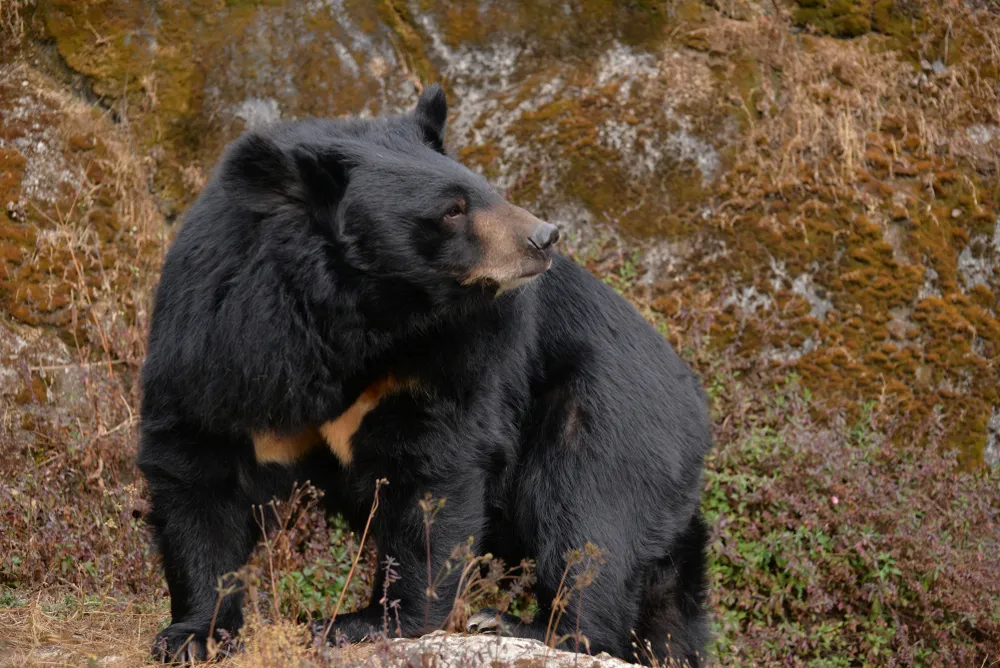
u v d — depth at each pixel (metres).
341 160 6.93
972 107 14.22
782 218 13.06
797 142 13.37
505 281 6.99
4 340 11.42
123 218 12.38
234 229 6.93
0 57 12.60
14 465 10.78
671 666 8.16
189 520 7.14
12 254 11.80
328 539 10.12
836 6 14.10
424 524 7.38
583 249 12.73
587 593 8.06
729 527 11.05
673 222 12.93
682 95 13.34
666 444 8.62
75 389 11.51
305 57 13.11
